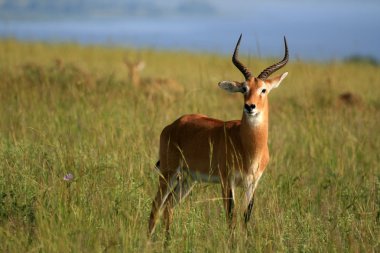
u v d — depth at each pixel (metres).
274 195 21.00
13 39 71.88
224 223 19.34
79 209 18.30
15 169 20.78
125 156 22.75
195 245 17.80
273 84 21.48
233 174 20.53
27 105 32.31
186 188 21.88
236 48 22.00
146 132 27.94
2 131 27.88
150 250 16.94
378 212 20.42
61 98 33.69
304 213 20.69
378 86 50.78
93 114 29.30
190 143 21.45
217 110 34.03
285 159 27.08
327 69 53.78
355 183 23.95
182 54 68.44
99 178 20.70
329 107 37.62
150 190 21.75
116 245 16.88
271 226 19.05
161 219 20.47
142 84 41.41
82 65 49.12
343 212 20.52
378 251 18.34
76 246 16.50
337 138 29.53
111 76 37.81
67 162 21.61
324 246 18.14
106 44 75.38
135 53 66.81
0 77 39.09
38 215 17.92
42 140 25.12
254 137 20.42
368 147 29.30
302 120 32.34
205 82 43.25
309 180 24.84
